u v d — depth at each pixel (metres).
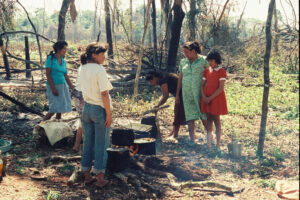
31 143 5.52
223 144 5.50
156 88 10.16
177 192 3.83
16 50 20.70
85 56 3.75
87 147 3.93
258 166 4.46
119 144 4.46
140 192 3.76
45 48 21.19
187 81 5.23
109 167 4.17
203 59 5.18
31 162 4.66
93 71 3.62
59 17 10.78
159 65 10.78
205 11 10.02
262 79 9.85
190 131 5.53
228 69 11.19
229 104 7.96
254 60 10.79
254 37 7.82
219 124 5.13
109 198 3.67
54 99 5.78
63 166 4.50
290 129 5.72
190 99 5.31
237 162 4.68
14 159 4.77
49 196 3.60
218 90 4.86
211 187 3.89
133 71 10.59
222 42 10.75
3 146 5.01
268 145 5.24
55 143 5.32
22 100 8.53
